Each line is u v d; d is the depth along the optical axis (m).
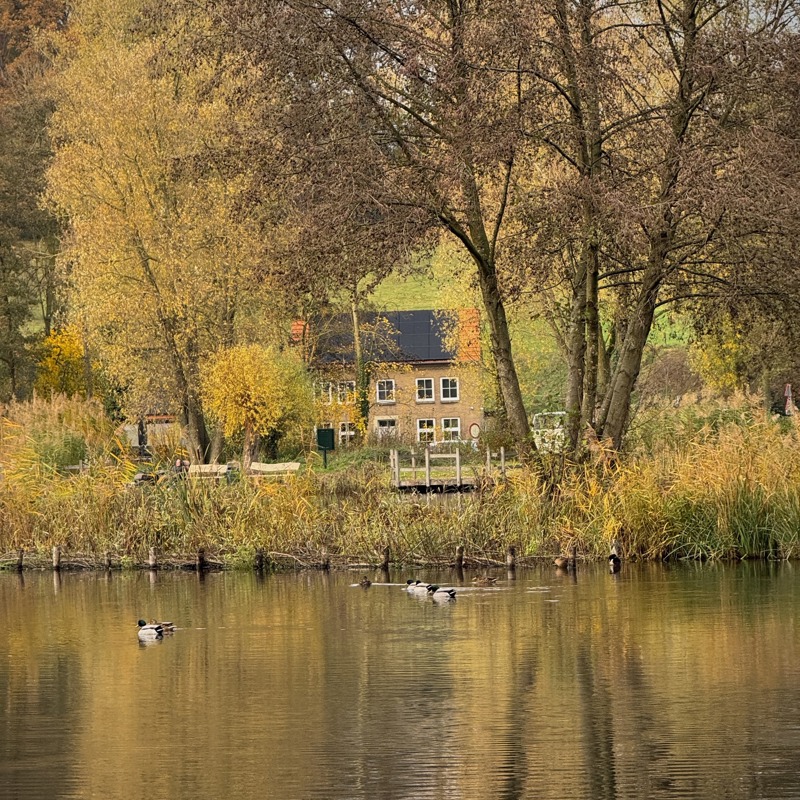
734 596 35.81
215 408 88.31
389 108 50.00
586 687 24.70
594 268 50.34
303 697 24.39
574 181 45.91
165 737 21.75
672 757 19.84
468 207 50.88
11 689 25.80
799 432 46.00
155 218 87.62
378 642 29.98
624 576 40.94
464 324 96.75
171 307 86.62
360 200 46.41
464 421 144.12
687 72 46.97
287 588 40.56
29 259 129.88
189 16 52.03
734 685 24.59
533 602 35.72
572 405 53.09
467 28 45.22
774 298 50.06
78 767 20.03
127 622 34.19
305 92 48.25
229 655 28.88
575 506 46.09
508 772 19.23
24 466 51.56
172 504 48.53
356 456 95.69
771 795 17.92
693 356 78.12
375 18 46.88
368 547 45.59
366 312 117.75
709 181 43.88
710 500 45.06
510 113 45.62
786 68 46.34
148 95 85.56
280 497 47.62
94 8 105.56
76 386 122.50
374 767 19.62
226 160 50.81
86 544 48.41
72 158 88.44
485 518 45.88
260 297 86.56
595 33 46.50
